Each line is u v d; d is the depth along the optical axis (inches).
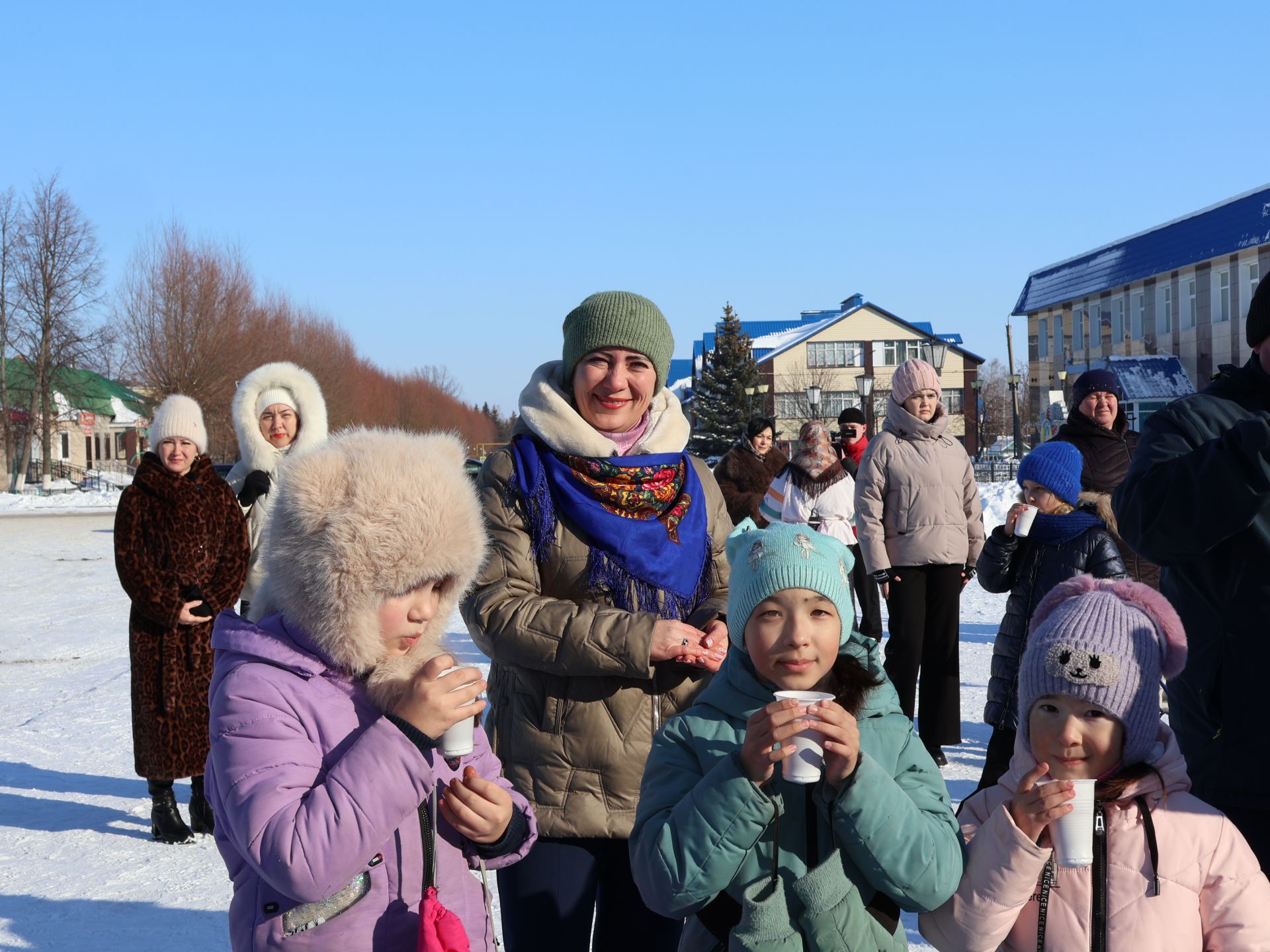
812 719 86.7
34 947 162.1
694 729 100.6
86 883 189.9
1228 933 95.1
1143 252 1914.4
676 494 126.3
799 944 89.7
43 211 2133.4
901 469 259.4
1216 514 108.1
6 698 343.6
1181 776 97.8
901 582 260.4
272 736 82.0
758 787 89.4
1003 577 210.7
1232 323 1676.9
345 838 77.5
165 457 215.2
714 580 129.7
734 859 90.4
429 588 85.4
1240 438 106.6
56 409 2247.8
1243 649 112.4
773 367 2716.5
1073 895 96.0
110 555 860.6
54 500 1781.5
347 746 83.4
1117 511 122.0
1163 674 102.3
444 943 80.3
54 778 258.4
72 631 474.3
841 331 2711.6
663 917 119.0
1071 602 101.5
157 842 213.8
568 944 115.3
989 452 2773.1
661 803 98.3
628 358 127.0
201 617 212.7
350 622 82.2
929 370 265.6
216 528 216.8
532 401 125.3
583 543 121.2
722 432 2436.0
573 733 117.2
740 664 102.8
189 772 212.8
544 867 116.4
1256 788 111.5
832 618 99.1
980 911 92.4
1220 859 96.0
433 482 84.1
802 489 356.5
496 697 122.8
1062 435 278.8
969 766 253.1
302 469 84.1
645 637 113.4
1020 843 90.3
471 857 94.1
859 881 94.0
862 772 88.0
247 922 82.7
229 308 2041.1
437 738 81.5
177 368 1979.6
